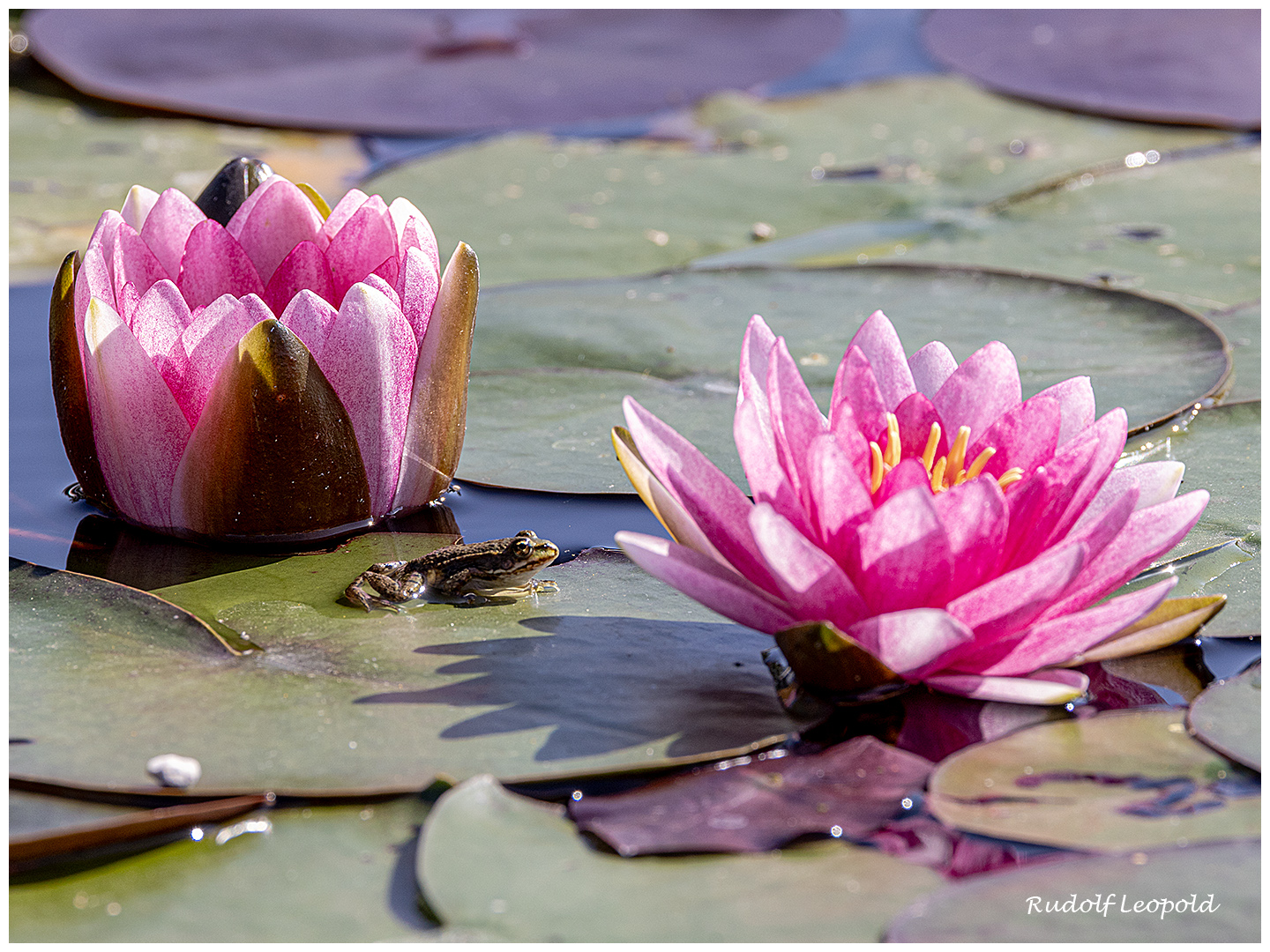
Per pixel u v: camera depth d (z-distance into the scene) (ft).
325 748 6.23
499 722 6.26
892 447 6.30
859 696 6.28
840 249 7.12
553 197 8.21
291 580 6.41
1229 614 6.34
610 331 6.81
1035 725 6.25
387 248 6.50
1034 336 6.75
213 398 6.40
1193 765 6.21
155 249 6.49
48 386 6.75
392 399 6.46
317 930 6.14
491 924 6.13
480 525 6.49
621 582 6.41
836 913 6.13
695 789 6.21
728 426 6.61
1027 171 8.73
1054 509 6.27
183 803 6.20
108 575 6.41
